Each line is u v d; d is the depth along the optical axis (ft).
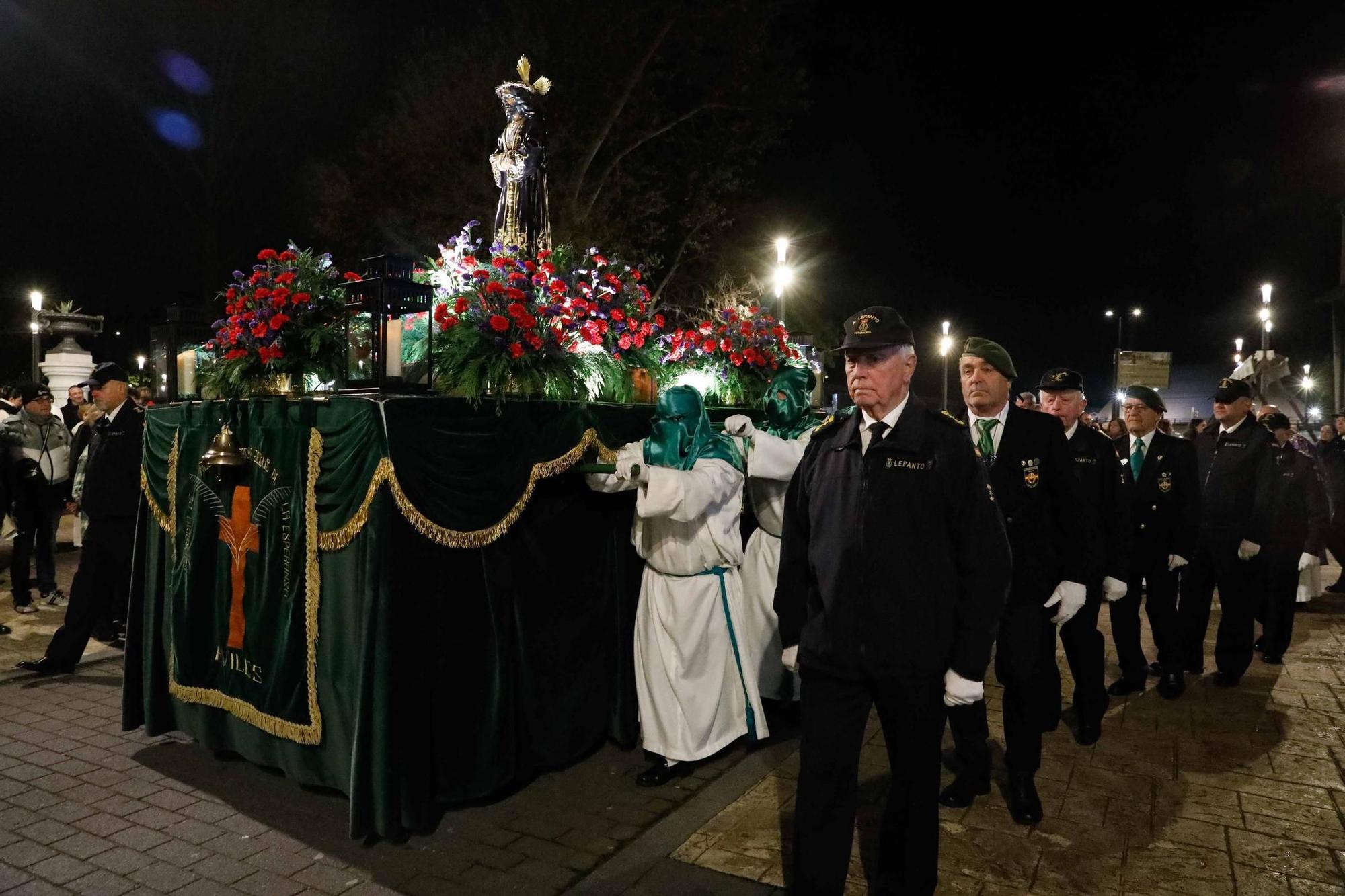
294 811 12.35
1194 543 17.16
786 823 11.84
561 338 13.46
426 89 53.01
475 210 51.03
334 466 11.73
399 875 10.67
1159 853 11.10
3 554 33.37
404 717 11.26
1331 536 28.81
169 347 15.39
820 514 9.26
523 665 13.09
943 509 8.88
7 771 13.67
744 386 19.13
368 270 12.34
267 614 12.73
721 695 13.74
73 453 25.59
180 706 14.57
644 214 57.00
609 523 14.76
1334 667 19.72
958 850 11.14
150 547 14.98
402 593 11.24
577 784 13.41
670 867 10.71
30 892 10.25
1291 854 11.08
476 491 11.96
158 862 10.95
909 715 8.79
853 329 9.09
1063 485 12.09
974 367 12.25
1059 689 12.54
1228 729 15.58
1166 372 42.37
